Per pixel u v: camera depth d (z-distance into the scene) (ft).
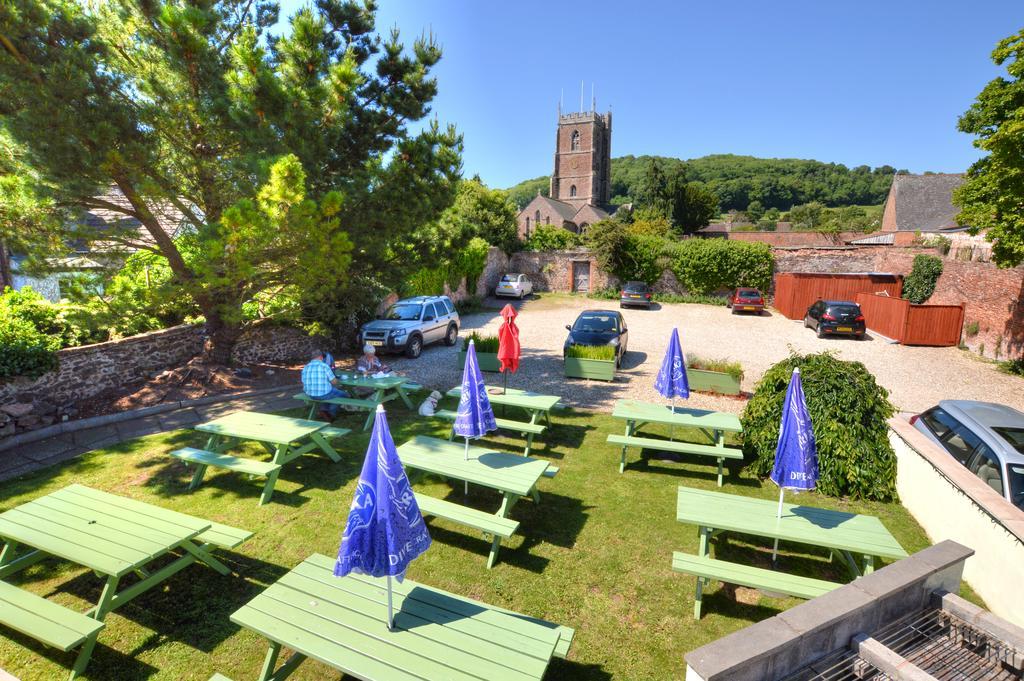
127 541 15.80
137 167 31.42
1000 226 47.32
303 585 13.92
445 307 59.98
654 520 22.35
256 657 14.70
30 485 24.48
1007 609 16.47
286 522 21.50
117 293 36.45
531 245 134.82
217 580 17.90
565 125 265.95
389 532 11.69
